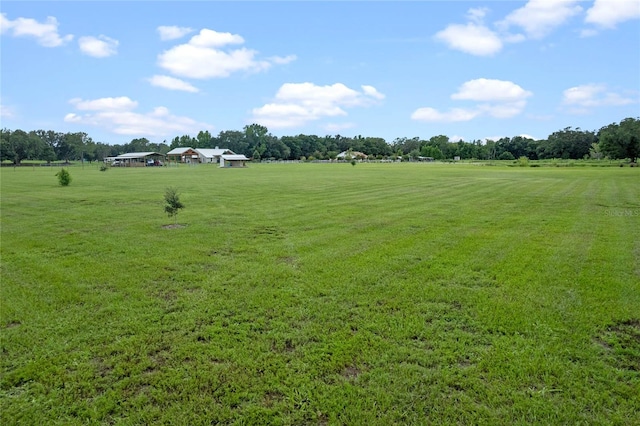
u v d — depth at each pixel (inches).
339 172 1470.2
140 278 206.5
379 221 373.1
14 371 119.3
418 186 772.6
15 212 458.6
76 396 108.1
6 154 2994.6
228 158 2610.7
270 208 472.4
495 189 701.3
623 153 2204.7
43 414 101.0
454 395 106.0
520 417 97.5
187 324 150.4
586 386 108.8
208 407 103.3
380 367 119.6
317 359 124.4
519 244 273.1
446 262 229.8
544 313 155.5
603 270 210.5
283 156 4483.3
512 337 136.6
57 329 146.9
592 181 885.2
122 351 131.1
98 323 152.1
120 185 874.1
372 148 4921.3
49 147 3508.9
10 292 186.4
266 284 194.5
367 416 98.9
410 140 5452.8
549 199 545.3
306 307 165.0
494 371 115.9
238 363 123.0
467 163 2965.1
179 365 122.3
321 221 376.8
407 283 193.3
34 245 285.3
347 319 153.3
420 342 134.5
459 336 137.7
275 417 99.4
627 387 107.7
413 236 303.4
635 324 146.6
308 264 228.8
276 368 120.3
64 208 489.7
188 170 1909.4
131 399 106.4
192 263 234.8
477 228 334.6
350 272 211.8
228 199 574.2
